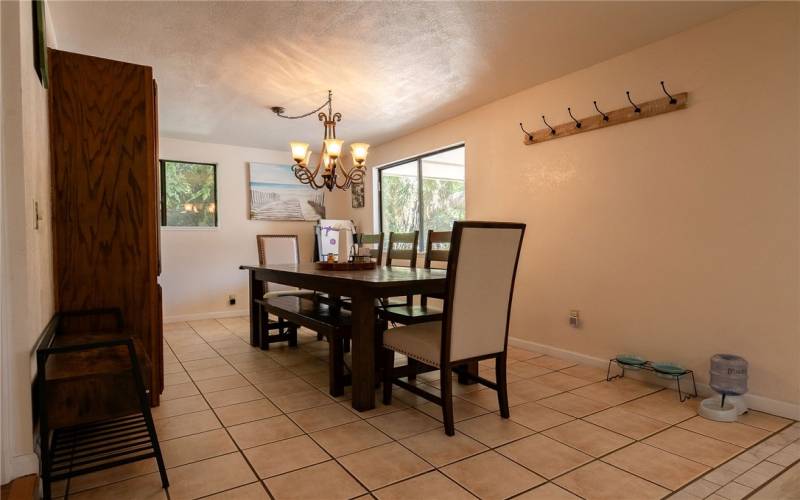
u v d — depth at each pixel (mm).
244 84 3352
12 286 1419
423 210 4898
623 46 2785
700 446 1892
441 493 1533
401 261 5199
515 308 3711
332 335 2551
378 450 1860
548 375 2918
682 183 2613
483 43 2721
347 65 3025
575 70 3164
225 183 5383
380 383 2758
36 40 1707
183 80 3260
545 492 1539
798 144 2168
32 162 1591
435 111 4105
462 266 1979
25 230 1437
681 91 2609
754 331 2324
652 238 2766
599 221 3068
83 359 1729
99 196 2238
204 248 5254
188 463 1756
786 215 2211
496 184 3848
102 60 2242
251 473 1676
